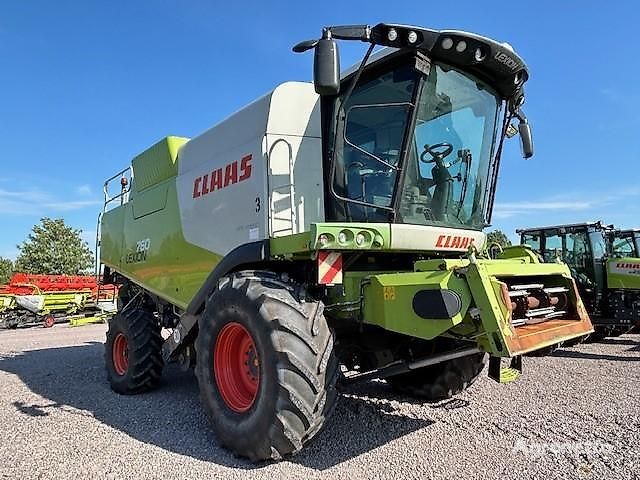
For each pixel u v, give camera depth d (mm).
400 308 3215
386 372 3730
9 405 5043
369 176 3732
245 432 3271
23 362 8055
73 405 5027
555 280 4055
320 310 3340
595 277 10414
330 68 3084
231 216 4477
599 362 7359
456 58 3682
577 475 3061
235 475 3064
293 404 3023
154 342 5578
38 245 43406
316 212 4285
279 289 3375
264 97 4262
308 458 3334
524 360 7543
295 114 4273
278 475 3047
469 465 3209
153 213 5871
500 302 3039
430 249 3777
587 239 10586
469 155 4164
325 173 3834
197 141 5164
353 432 3875
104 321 16828
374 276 3430
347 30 3197
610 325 10219
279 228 4039
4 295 17172
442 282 3027
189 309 4465
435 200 3928
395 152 3643
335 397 3217
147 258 5941
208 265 4770
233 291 3506
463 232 4105
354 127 3814
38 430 4098
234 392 3627
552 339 3416
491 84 4117
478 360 4863
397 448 3518
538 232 11578
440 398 4801
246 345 3635
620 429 3980
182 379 6336
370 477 3012
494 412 4457
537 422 4156
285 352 3078
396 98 3645
